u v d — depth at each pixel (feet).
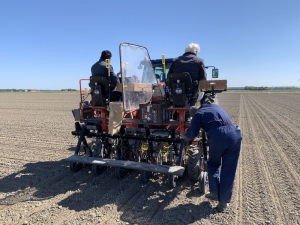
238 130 11.69
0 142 26.17
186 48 15.25
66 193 14.05
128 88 15.65
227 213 11.78
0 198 13.51
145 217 11.47
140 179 15.52
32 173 17.21
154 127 17.06
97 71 16.47
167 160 16.66
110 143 17.03
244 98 119.14
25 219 11.35
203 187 13.55
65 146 24.50
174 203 12.80
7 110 61.77
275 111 55.67
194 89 15.06
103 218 11.39
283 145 24.06
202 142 15.42
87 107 18.13
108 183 15.42
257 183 15.10
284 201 12.82
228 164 11.64
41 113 54.49
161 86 18.26
